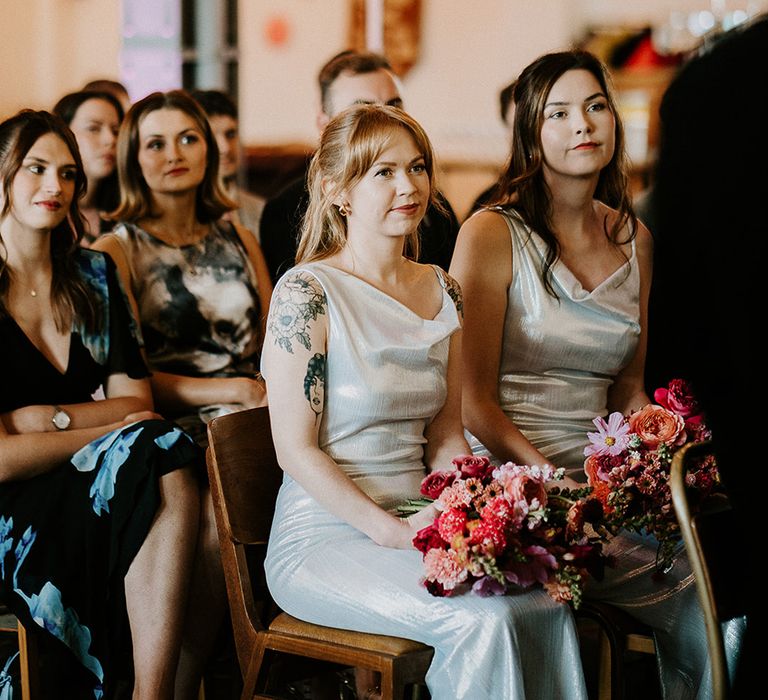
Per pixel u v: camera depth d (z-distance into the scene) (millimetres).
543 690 2785
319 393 3023
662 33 8945
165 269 4195
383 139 3047
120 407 3670
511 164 3572
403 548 2920
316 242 3197
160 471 3355
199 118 4258
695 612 3123
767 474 2275
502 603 2756
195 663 3482
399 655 2793
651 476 3002
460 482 2812
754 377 2252
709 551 2523
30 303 3650
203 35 7484
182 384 4039
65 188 3611
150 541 3322
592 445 3469
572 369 3533
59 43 7930
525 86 3473
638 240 3650
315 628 2961
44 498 3385
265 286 4410
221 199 4340
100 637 3340
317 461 2975
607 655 3092
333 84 4609
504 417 3455
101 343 3754
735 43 2248
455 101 10070
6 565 3340
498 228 3486
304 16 9555
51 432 3498
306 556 3010
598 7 9344
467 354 3475
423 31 9930
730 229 2242
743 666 2354
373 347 3037
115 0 7902
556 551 2799
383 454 3090
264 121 9555
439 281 3271
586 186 3484
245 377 4211
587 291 3521
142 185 4246
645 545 3283
